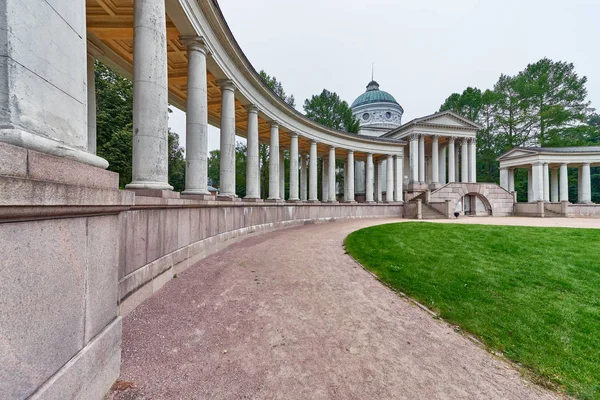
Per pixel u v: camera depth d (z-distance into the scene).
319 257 10.23
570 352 4.66
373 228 16.55
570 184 55.72
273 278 7.70
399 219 30.56
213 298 6.14
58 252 2.49
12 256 1.99
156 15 7.17
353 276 8.16
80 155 3.03
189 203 8.20
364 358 4.27
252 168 18.39
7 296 1.95
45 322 2.31
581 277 7.97
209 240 10.45
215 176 63.81
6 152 1.97
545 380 4.01
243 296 6.36
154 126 7.08
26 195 2.00
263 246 12.34
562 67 56.19
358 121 48.19
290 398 3.33
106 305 3.34
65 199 2.42
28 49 2.45
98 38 11.81
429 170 51.47
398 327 5.34
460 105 62.03
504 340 4.96
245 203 15.01
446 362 4.30
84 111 3.34
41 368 2.25
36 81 2.54
